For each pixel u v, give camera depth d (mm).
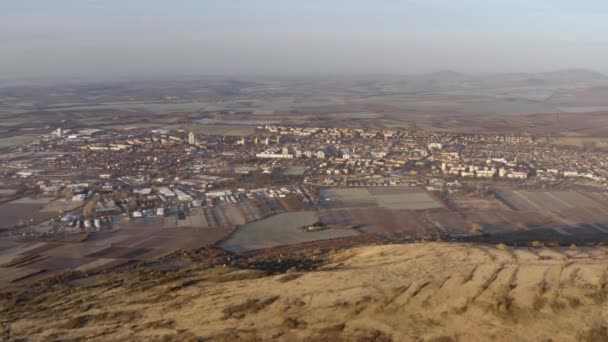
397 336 36625
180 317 46844
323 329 39000
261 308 45594
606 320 36500
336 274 53250
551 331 35750
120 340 42531
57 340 44344
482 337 35688
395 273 50594
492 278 44812
